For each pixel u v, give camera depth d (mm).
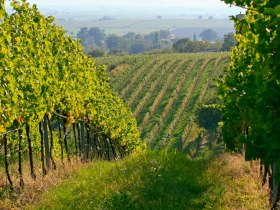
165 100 77688
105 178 12516
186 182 11625
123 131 30078
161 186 11000
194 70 94812
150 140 63469
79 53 21391
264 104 6027
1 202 11977
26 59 13961
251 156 7996
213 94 77750
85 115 22203
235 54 17719
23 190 13383
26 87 13820
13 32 13758
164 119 71125
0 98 12141
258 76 6414
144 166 13094
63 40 19125
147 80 89812
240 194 10750
